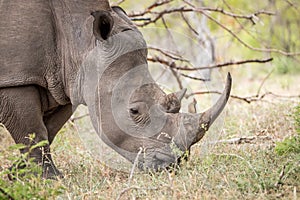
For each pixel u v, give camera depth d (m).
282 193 17.38
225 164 19.98
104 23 19.22
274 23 44.34
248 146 21.95
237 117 27.69
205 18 37.38
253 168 18.73
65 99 20.62
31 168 16.98
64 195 18.08
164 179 18.59
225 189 17.53
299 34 45.88
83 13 20.16
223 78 33.88
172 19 37.06
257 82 41.72
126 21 20.58
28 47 19.67
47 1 20.05
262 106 29.66
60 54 20.08
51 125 21.73
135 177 19.19
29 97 19.91
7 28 19.69
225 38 42.44
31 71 19.75
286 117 25.78
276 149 20.22
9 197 15.97
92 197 17.92
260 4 41.69
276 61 43.47
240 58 44.28
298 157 19.17
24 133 20.05
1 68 19.61
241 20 39.97
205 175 18.38
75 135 25.53
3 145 25.20
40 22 19.84
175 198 17.17
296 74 45.25
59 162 21.94
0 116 19.98
